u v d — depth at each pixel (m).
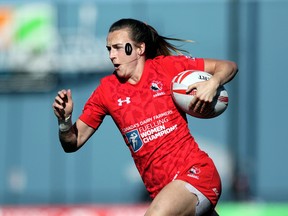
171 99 21.48
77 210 48.12
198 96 20.53
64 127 21.66
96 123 22.20
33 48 84.31
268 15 82.06
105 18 85.00
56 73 84.25
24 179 81.69
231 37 82.12
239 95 80.44
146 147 21.34
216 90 20.72
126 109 21.45
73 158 81.19
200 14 83.44
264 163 79.25
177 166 21.16
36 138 83.19
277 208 45.53
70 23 85.00
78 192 80.38
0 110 83.62
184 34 83.81
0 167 82.06
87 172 80.81
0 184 81.31
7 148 82.88
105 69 84.38
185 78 21.17
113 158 80.38
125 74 21.53
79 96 83.56
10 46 84.31
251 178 78.31
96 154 80.62
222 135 79.38
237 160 77.75
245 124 79.75
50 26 84.75
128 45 21.50
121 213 47.47
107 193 79.38
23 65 84.06
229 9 82.69
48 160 81.94
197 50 83.19
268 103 81.00
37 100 83.88
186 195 20.66
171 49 22.81
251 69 81.38
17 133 83.38
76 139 22.06
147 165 21.42
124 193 79.19
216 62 21.88
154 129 21.28
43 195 80.44
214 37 83.00
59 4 84.94
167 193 20.56
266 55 81.62
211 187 21.16
